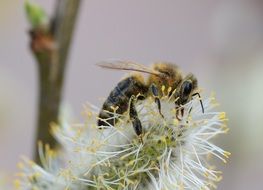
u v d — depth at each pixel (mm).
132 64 119
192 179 115
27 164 127
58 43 128
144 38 288
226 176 159
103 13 291
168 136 115
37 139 129
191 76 118
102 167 116
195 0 296
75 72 268
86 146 116
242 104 164
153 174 115
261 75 169
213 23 178
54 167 124
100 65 119
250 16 177
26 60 265
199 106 117
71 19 128
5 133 186
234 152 159
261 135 160
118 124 116
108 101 118
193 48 286
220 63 172
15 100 186
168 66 120
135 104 116
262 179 213
